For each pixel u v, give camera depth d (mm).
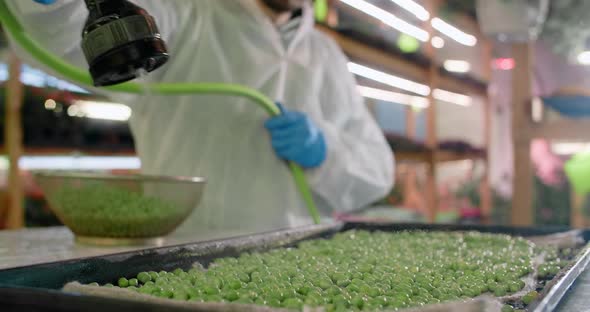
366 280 816
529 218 1934
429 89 2463
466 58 3092
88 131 1739
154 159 1331
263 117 1370
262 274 840
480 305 591
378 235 1196
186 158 1326
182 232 1229
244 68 1347
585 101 1870
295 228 1120
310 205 1315
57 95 1669
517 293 772
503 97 3199
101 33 697
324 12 1896
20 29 865
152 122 1322
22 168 1707
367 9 1996
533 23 1617
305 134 1308
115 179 977
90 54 708
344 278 825
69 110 1699
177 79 1300
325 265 912
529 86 1938
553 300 629
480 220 3016
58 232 1178
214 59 1308
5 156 1557
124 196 978
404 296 731
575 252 1059
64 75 928
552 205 2809
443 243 1098
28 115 1620
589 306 671
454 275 874
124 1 727
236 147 1353
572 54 2396
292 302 686
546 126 1910
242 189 1360
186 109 1304
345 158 1434
